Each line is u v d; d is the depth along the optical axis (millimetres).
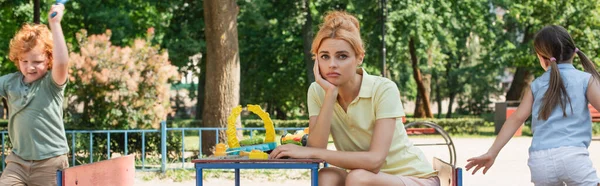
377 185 3631
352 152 3645
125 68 11750
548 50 4207
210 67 12711
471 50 37844
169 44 23984
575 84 4086
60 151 4406
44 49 4340
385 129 3711
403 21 23938
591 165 3992
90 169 4117
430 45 25766
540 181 4098
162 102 12047
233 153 4113
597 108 4070
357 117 3816
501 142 4238
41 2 21578
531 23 25016
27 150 4340
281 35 27453
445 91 42594
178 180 9914
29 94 4312
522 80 28031
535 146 4121
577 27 24375
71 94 12203
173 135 12023
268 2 23828
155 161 11695
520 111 4246
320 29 3748
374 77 3830
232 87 12633
